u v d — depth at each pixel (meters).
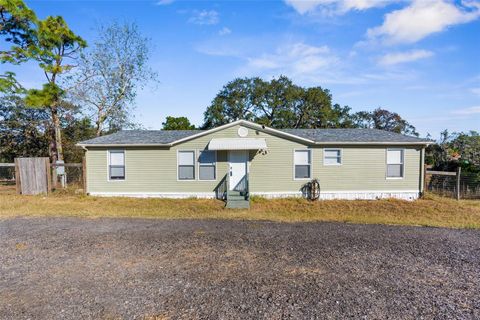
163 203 14.06
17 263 6.05
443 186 17.14
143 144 15.22
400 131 43.84
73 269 5.74
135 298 4.58
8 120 24.30
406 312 4.19
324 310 4.23
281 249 7.01
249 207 13.32
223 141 14.80
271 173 15.51
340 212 12.71
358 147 15.55
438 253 6.79
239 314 4.12
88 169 15.63
